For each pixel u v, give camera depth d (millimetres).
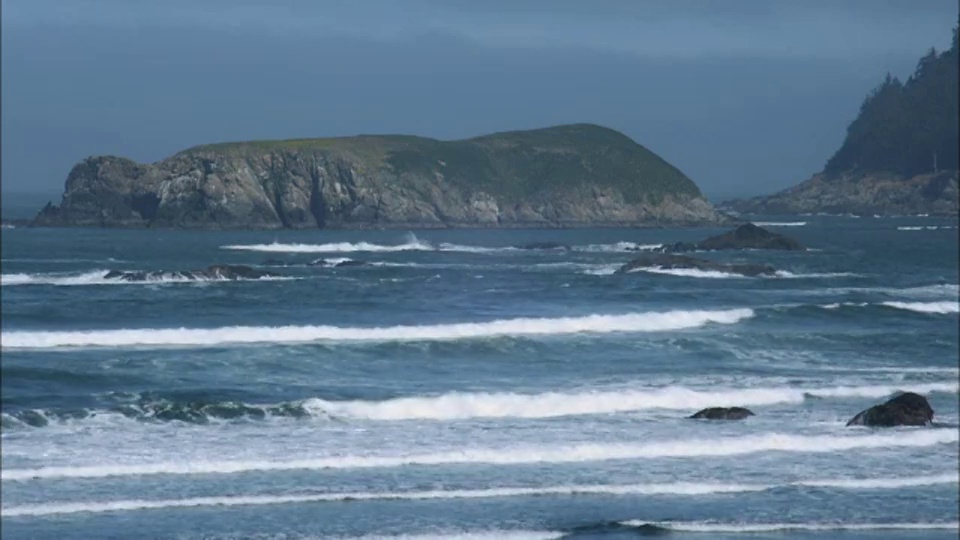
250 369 91250
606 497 57969
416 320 125938
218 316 127312
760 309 130500
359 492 57656
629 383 87875
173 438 67688
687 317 124062
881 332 117625
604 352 102125
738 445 67312
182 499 55938
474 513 55000
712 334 112812
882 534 53156
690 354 102312
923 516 55594
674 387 85562
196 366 91188
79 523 52344
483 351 100688
